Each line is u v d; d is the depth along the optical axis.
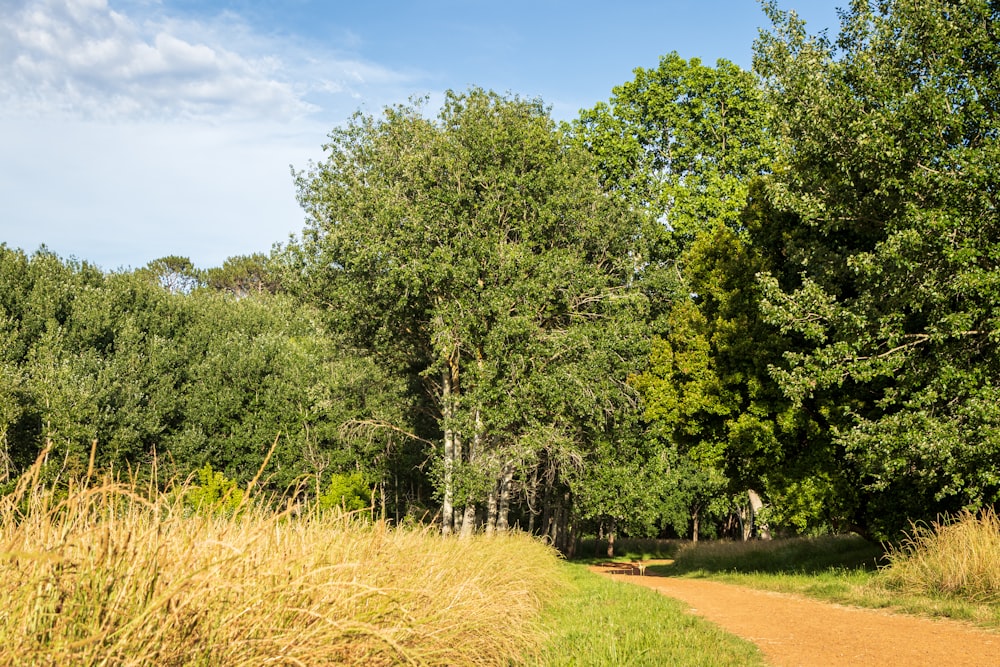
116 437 33.94
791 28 16.62
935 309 13.15
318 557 4.61
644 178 28.83
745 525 40.25
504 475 25.31
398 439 35.97
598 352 22.83
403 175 24.06
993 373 12.99
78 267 49.00
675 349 21.50
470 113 24.67
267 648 3.50
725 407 19.27
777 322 15.33
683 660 6.72
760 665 6.78
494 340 22.14
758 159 27.92
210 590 3.35
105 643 3.00
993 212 12.71
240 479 38.91
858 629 8.78
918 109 13.41
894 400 14.17
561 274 23.14
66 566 3.11
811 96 14.86
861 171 14.36
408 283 22.45
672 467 31.08
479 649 5.66
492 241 22.98
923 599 10.29
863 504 17.20
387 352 28.20
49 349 37.78
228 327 51.28
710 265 20.95
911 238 12.66
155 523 3.60
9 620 2.90
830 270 16.05
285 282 26.08
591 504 26.31
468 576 7.26
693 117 29.92
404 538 6.54
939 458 12.61
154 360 43.09
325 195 25.20
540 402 23.03
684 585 16.97
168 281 82.12
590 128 30.86
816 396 17.36
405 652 4.00
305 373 40.91
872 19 15.30
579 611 10.19
